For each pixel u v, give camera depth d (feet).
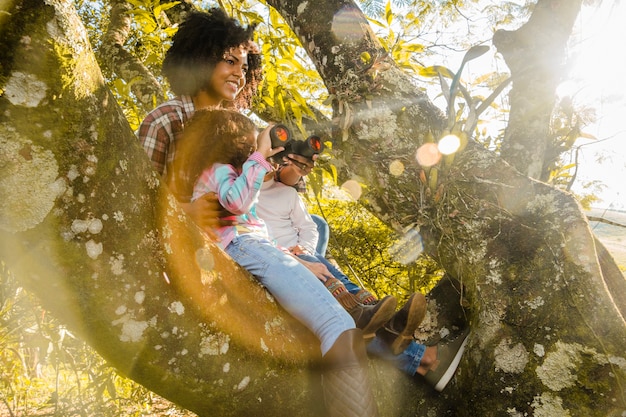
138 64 12.58
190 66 7.10
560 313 6.05
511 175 6.95
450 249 7.06
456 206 6.96
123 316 4.55
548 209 6.57
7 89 3.78
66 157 4.11
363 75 7.61
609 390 5.68
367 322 6.40
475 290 6.76
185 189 6.33
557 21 9.30
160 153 6.77
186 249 5.07
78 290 4.37
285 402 5.79
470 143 7.29
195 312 4.99
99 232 4.32
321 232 8.91
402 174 7.34
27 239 4.13
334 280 6.91
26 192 4.00
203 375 5.13
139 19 9.48
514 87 9.45
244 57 7.34
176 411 16.02
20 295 9.64
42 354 11.20
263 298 5.94
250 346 5.45
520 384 6.02
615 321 5.90
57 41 3.87
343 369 5.69
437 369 7.09
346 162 7.97
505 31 9.59
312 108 9.79
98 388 10.50
